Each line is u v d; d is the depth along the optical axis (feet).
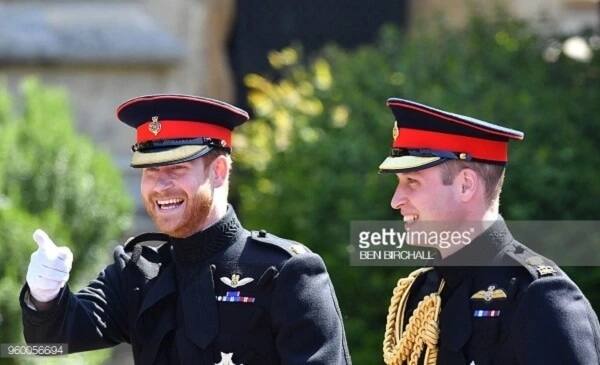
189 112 46.44
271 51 119.55
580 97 86.43
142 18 110.52
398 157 45.57
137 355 47.42
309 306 45.47
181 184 46.03
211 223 46.85
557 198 77.46
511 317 43.29
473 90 85.10
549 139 81.10
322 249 79.82
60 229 77.66
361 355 77.25
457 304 44.47
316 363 44.68
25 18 108.78
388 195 78.18
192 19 111.65
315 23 120.06
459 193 45.06
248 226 86.48
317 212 80.59
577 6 111.14
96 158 86.94
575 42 93.91
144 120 46.83
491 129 44.91
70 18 109.40
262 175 88.48
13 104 106.22
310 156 84.79
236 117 46.98
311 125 88.48
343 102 88.69
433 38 96.58
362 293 77.71
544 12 99.09
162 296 46.75
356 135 84.53
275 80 119.34
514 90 86.17
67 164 83.51
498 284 44.11
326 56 111.45
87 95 109.19
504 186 77.71
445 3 116.57
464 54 91.50
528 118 80.89
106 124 109.19
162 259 48.47
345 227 78.07
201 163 46.47
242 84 119.34
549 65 92.07
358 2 120.47
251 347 45.83
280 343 45.52
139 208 105.60
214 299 46.19
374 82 89.71
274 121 95.91
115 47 108.47
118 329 48.03
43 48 107.34
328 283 46.80
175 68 110.73
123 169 107.55
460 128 44.96
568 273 76.43
